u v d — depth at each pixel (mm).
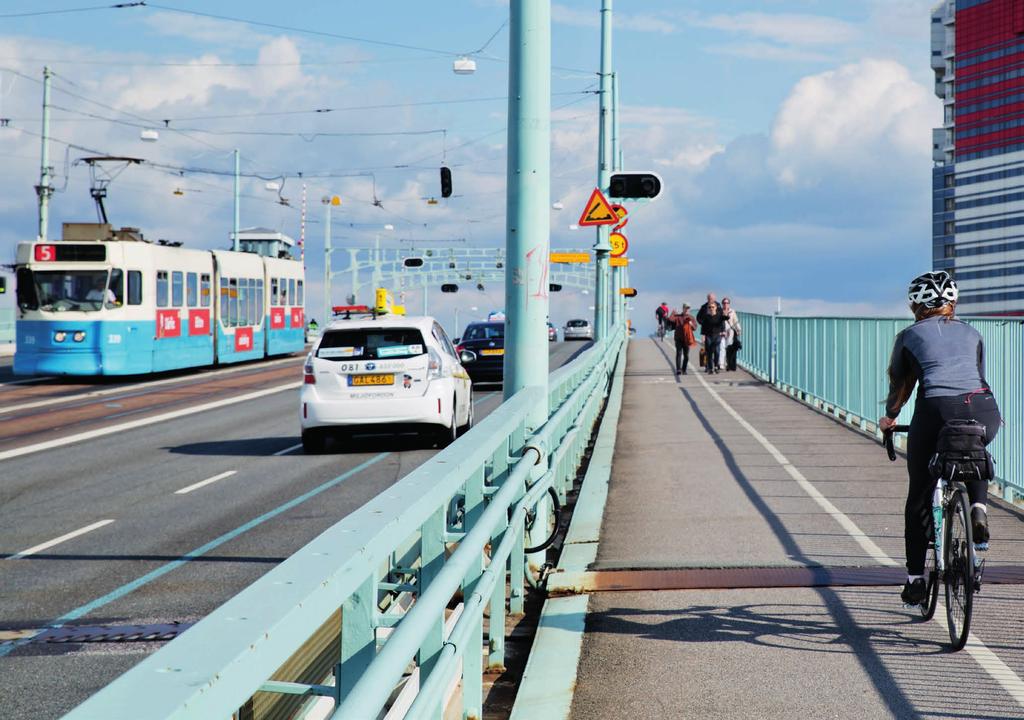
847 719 5512
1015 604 7625
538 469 8555
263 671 2387
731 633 7059
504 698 6219
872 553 9258
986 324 13000
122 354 34406
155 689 2053
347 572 3070
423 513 4172
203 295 39406
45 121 42656
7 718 6105
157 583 9406
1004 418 12297
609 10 32531
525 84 9250
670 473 14141
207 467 17094
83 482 15852
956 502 6629
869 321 19062
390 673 3000
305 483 15109
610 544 9758
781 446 16828
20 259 34469
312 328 74625
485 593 5168
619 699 5906
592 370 18266
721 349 36344
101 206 43000
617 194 20781
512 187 9336
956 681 6059
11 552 10930
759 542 9742
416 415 17922
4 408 27953
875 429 18859
